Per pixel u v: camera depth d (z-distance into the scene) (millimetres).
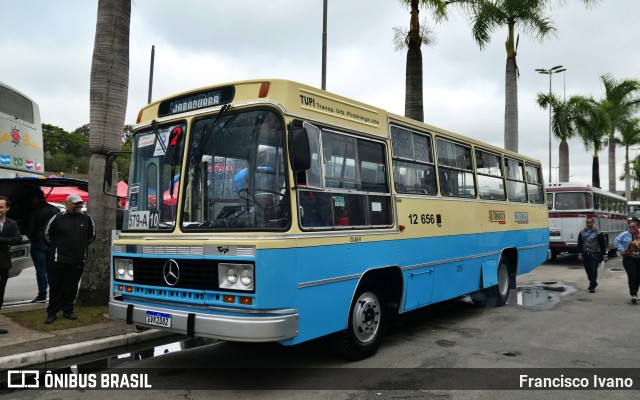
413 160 7258
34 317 7895
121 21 8641
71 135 60969
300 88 5371
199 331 4902
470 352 6609
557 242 18922
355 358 6184
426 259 7320
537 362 6156
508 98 19375
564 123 31406
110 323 7613
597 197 19609
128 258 5789
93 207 8523
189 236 5312
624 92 35094
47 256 9641
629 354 6531
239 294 4762
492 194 9695
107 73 8508
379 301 6566
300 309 5066
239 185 5160
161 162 5812
